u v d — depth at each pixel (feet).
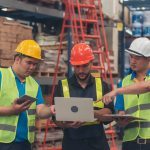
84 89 14.25
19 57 13.41
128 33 33.99
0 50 19.54
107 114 13.44
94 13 24.12
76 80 14.32
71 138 14.08
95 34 24.12
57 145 22.65
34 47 13.33
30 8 21.77
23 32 20.76
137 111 13.80
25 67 13.30
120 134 27.53
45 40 23.76
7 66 19.85
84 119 12.74
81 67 13.80
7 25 19.85
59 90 14.32
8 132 13.24
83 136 14.02
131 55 13.71
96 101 13.65
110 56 27.37
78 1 23.07
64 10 24.47
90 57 13.87
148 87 12.83
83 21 23.34
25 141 13.56
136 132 13.79
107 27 29.68
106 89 14.43
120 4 31.86
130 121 13.33
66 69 23.54
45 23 27.27
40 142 22.08
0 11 24.47
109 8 29.66
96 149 14.14
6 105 13.29
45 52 22.48
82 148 14.08
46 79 22.21
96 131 14.12
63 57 23.59
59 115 12.76
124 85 14.26
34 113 13.76
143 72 13.98
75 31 22.56
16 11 23.89
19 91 13.56
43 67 22.08
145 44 13.50
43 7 22.62
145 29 34.45
